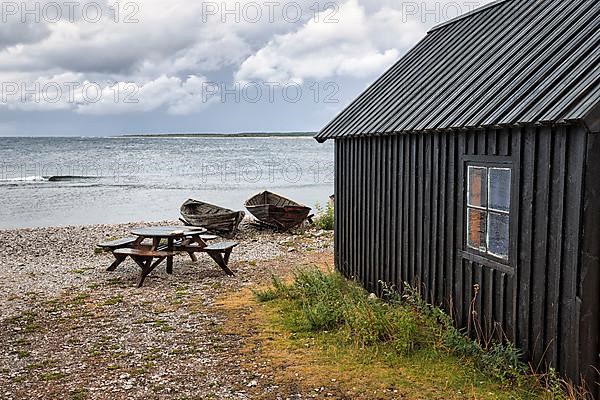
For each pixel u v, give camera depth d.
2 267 12.17
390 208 8.58
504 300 5.93
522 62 6.46
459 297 6.80
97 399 5.44
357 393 5.46
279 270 11.60
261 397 5.43
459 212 6.76
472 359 6.03
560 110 4.84
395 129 7.78
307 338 7.07
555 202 5.14
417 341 6.61
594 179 4.75
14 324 7.97
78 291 9.95
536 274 5.42
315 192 31.58
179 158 70.44
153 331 7.56
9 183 37.66
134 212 23.69
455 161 6.81
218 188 34.00
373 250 9.23
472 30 8.96
